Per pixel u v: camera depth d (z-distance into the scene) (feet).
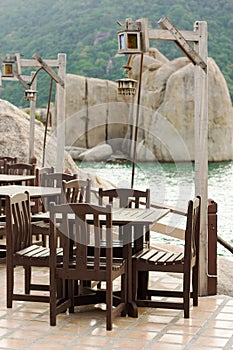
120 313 19.04
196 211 19.51
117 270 18.15
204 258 21.21
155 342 16.74
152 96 88.48
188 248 18.67
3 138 45.32
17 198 19.53
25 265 19.17
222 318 18.88
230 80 122.11
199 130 20.71
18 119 47.03
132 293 19.12
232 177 75.92
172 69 89.25
